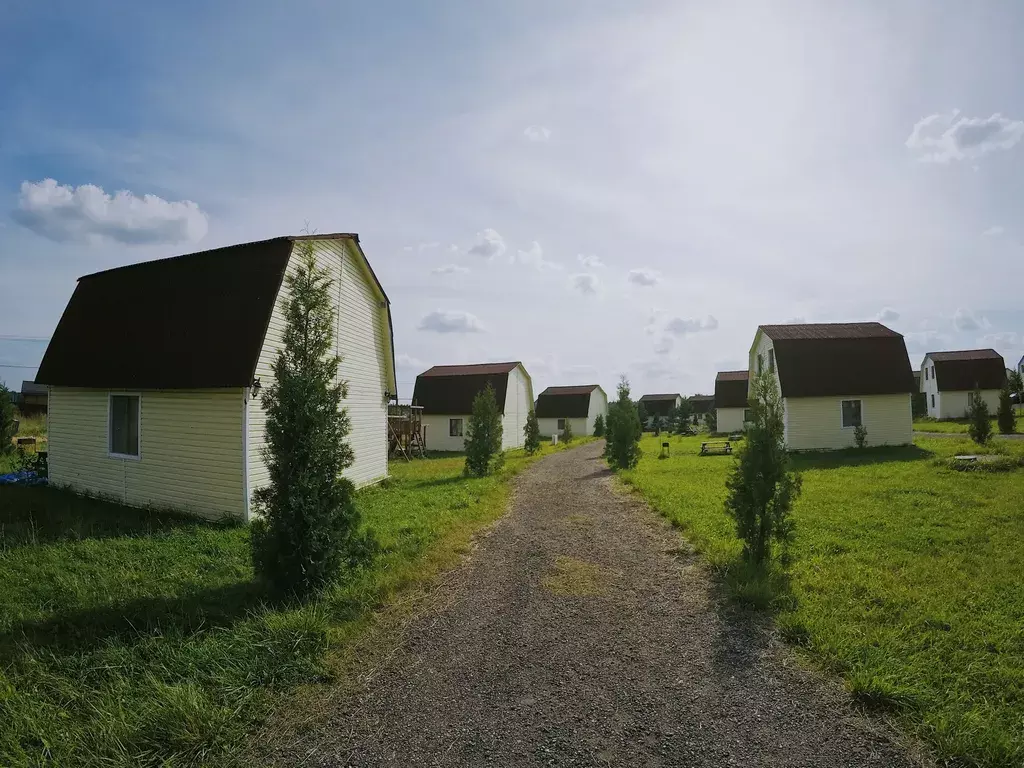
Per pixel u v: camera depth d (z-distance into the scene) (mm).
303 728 4176
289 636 5336
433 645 5543
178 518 11180
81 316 13844
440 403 37875
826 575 7086
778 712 4242
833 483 14234
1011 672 4613
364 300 15953
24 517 10547
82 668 4852
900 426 24297
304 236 12359
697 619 6031
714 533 9156
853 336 25531
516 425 40719
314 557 6656
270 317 11312
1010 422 27672
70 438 13453
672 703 4418
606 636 5695
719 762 3709
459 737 4047
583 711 4348
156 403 11891
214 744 3945
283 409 6703
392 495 14062
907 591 6434
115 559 8055
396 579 7098
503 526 10773
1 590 6660
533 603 6648
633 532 10031
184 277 12844
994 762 3596
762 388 7367
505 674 4953
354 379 15344
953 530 9156
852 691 4422
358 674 4973
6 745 3818
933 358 47938
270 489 6793
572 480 17734
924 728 3938
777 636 5500
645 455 26500
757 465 7184
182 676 4742
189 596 6473
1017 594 6301
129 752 3848
